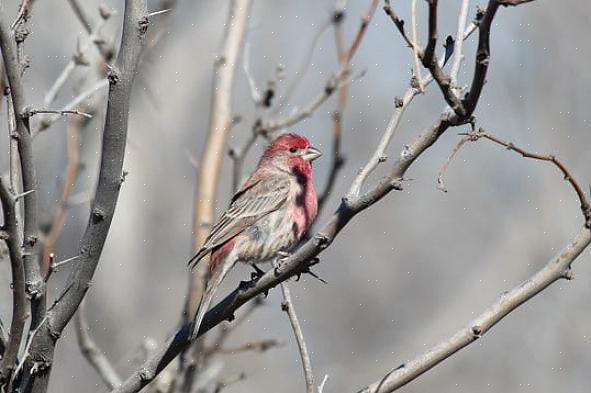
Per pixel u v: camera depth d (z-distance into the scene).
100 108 9.82
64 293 6.96
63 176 10.83
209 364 11.39
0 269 8.73
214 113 10.38
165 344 7.10
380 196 6.53
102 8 9.09
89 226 6.91
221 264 9.40
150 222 15.23
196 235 10.02
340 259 19.06
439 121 6.23
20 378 7.00
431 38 5.80
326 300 18.62
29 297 6.82
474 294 18.78
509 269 18.66
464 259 19.03
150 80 14.97
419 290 18.92
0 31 6.60
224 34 10.62
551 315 17.39
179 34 15.16
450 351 6.69
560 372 17.14
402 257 19.16
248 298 7.20
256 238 9.47
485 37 5.77
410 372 6.71
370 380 17.70
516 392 17.16
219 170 10.23
